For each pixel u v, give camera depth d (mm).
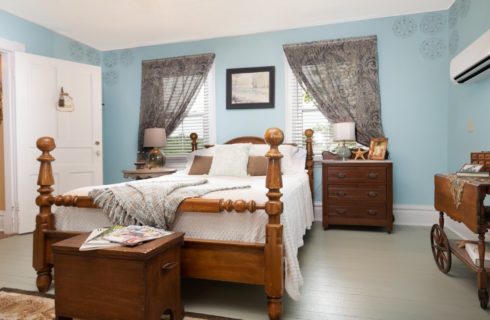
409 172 3896
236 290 2180
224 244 1814
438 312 1831
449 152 3701
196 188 2143
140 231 1739
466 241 2398
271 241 1730
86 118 4195
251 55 4352
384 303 1947
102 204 2006
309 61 4082
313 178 4137
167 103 4594
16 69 3617
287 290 1833
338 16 3893
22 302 1982
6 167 3676
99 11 3660
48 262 2137
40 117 3809
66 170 4016
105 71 4898
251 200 1825
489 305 1892
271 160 1764
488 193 1825
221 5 3545
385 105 3939
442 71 3758
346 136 3762
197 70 4465
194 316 1827
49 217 2166
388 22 3898
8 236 3547
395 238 3338
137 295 1487
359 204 3619
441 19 3744
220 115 4477
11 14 3672
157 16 3809
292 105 4277
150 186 2111
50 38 4152
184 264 1877
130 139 4828
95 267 1552
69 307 1604
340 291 2117
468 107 3170
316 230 3719
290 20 3986
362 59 3928
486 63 2473
